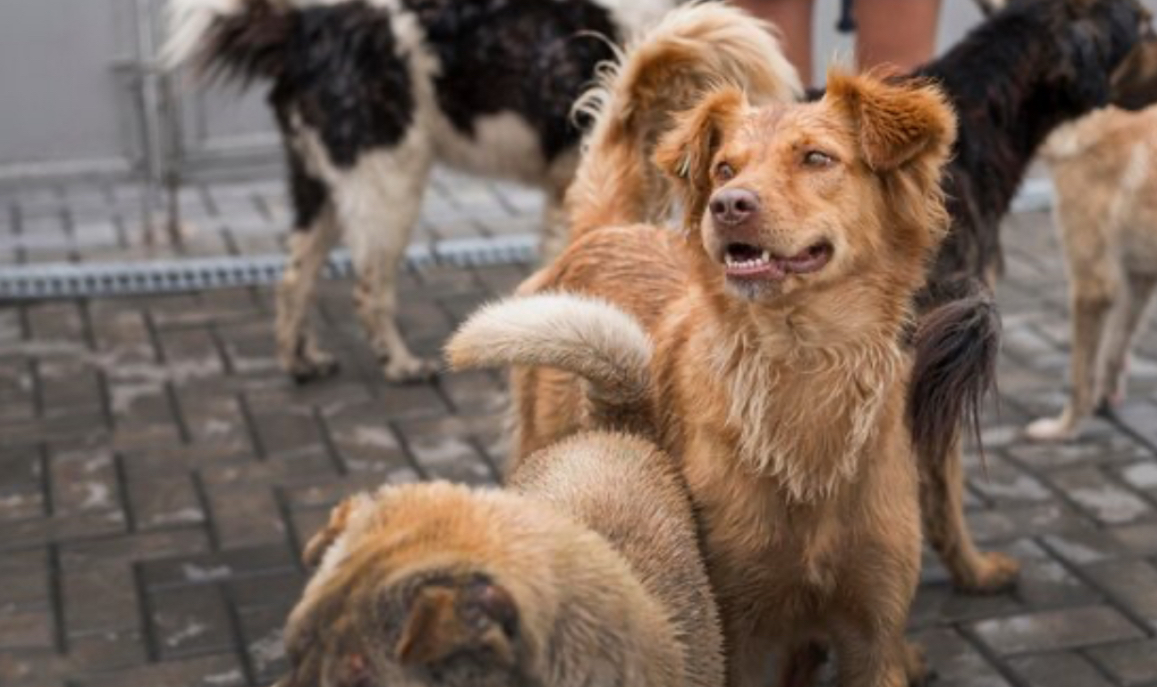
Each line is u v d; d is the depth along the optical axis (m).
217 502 4.84
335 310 6.51
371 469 5.07
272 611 4.23
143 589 4.34
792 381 2.75
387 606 2.08
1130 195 4.84
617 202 3.82
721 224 2.57
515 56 5.50
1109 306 4.97
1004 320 6.22
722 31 3.72
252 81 5.76
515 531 2.26
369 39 5.51
